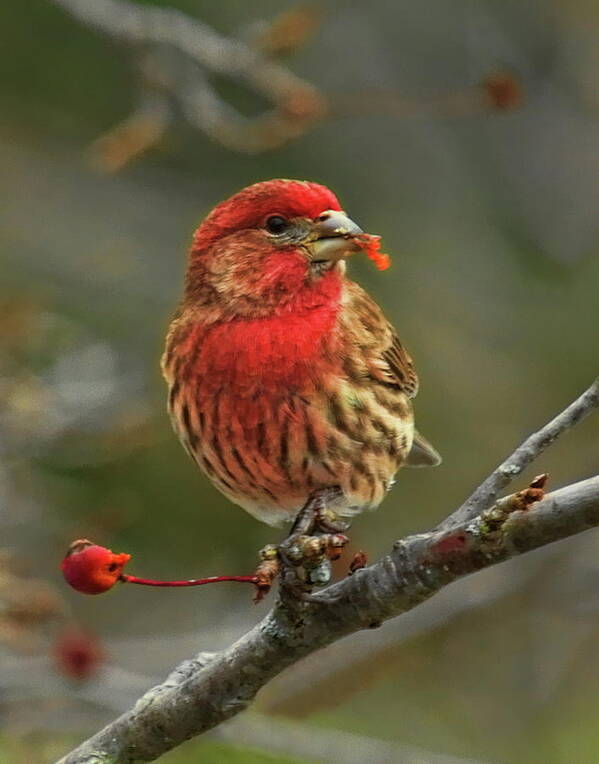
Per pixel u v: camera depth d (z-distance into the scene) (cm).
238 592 1298
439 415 1414
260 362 838
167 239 1559
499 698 1306
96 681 1048
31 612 1040
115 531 1233
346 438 851
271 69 1127
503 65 1606
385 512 1366
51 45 1543
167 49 1204
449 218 1591
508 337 1483
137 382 1228
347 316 870
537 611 1265
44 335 1221
